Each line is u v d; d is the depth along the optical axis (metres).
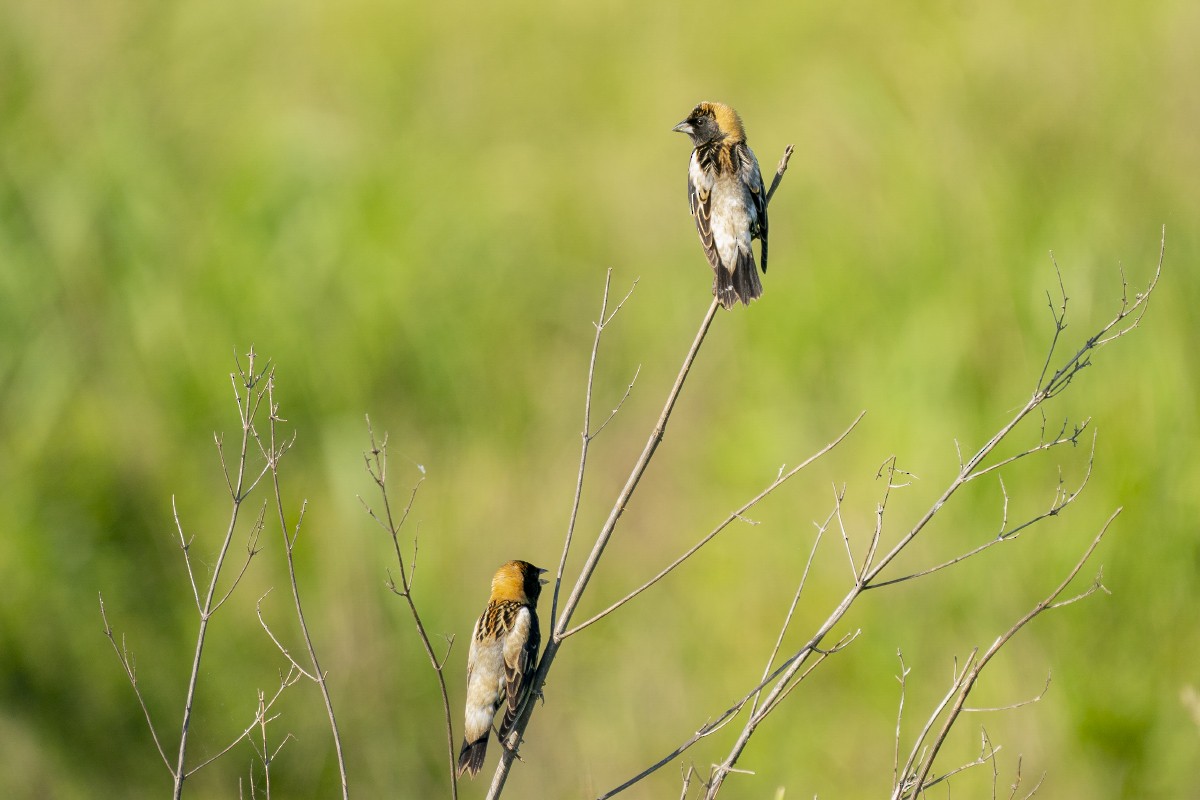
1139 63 15.92
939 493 12.77
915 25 18.09
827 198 16.50
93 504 12.64
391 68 19.45
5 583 12.01
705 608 13.02
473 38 20.69
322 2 20.05
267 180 15.77
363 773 11.76
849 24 19.08
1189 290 13.41
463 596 12.93
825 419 14.23
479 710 7.48
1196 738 11.09
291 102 18.03
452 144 18.75
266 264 14.83
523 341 15.94
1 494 12.52
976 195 14.89
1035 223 14.40
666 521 13.99
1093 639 11.76
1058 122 15.50
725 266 9.00
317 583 12.52
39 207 14.55
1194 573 11.85
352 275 15.09
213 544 12.67
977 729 11.37
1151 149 14.89
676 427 15.04
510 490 14.10
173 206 15.38
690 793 11.48
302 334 14.29
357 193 16.02
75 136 15.79
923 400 13.41
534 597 8.08
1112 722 11.16
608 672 12.62
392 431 14.30
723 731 11.93
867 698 11.95
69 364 13.50
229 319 14.25
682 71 20.12
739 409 14.94
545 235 17.33
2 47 16.50
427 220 16.48
